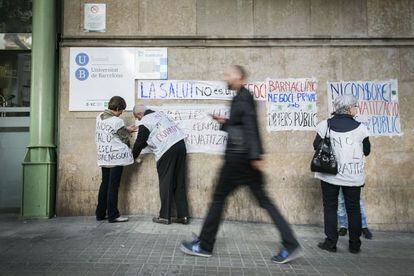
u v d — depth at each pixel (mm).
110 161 5590
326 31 6457
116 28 6363
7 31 6477
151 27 6391
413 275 3947
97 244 4621
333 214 4766
